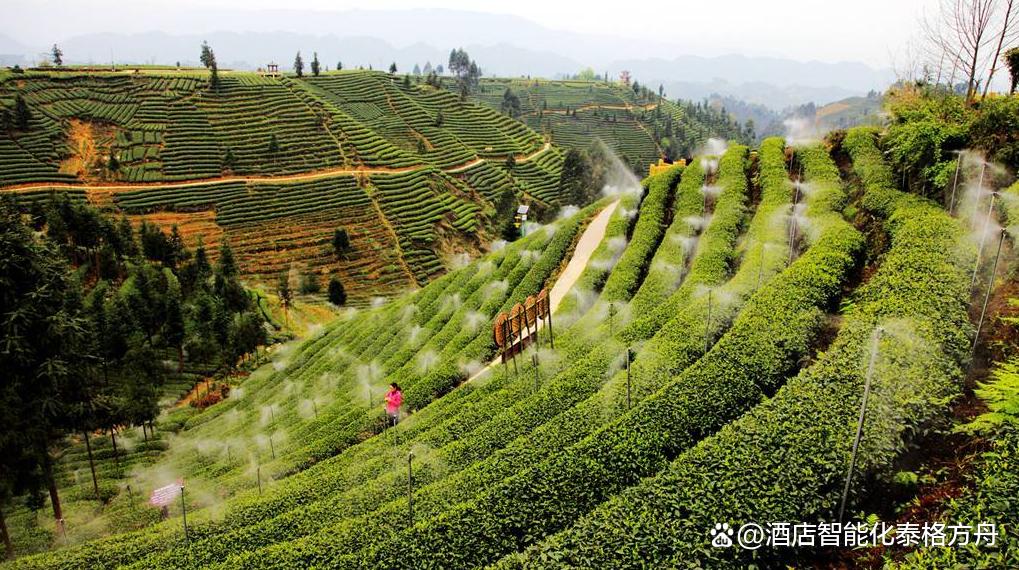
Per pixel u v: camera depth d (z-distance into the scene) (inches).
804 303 816.9
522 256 1727.4
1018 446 445.4
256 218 3599.9
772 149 1531.7
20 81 4355.3
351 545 614.9
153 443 1581.0
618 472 597.9
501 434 805.2
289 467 1084.5
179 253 2778.1
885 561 422.0
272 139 4097.0
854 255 960.9
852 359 633.6
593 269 1379.2
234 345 2065.7
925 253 807.1
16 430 984.9
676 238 1305.4
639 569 442.0
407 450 880.9
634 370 815.1
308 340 2215.8
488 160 5000.0
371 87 5575.8
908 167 1104.2
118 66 5290.4
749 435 556.7
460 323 1486.2
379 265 3395.7
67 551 853.8
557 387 872.3
